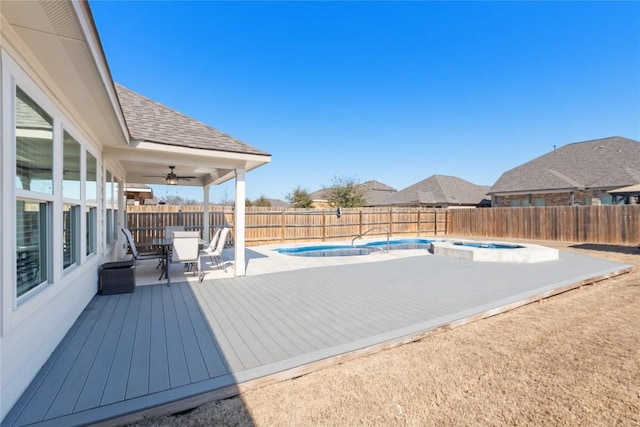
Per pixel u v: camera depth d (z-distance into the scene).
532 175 23.47
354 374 3.21
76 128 4.30
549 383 3.06
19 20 2.29
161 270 8.13
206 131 7.48
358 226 18.06
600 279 7.93
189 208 13.61
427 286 6.68
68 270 4.06
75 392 2.63
